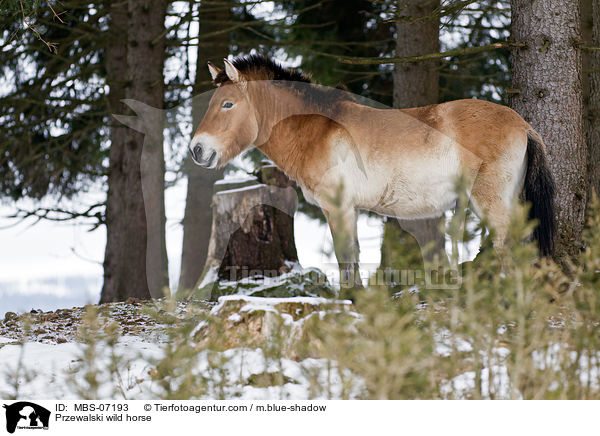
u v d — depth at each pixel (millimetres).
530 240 20406
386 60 24422
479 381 11055
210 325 15828
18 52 41594
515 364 11133
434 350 11367
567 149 22734
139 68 35938
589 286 11969
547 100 22797
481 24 40844
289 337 14586
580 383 11492
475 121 20188
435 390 11391
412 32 30500
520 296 10781
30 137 42719
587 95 27984
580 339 11305
